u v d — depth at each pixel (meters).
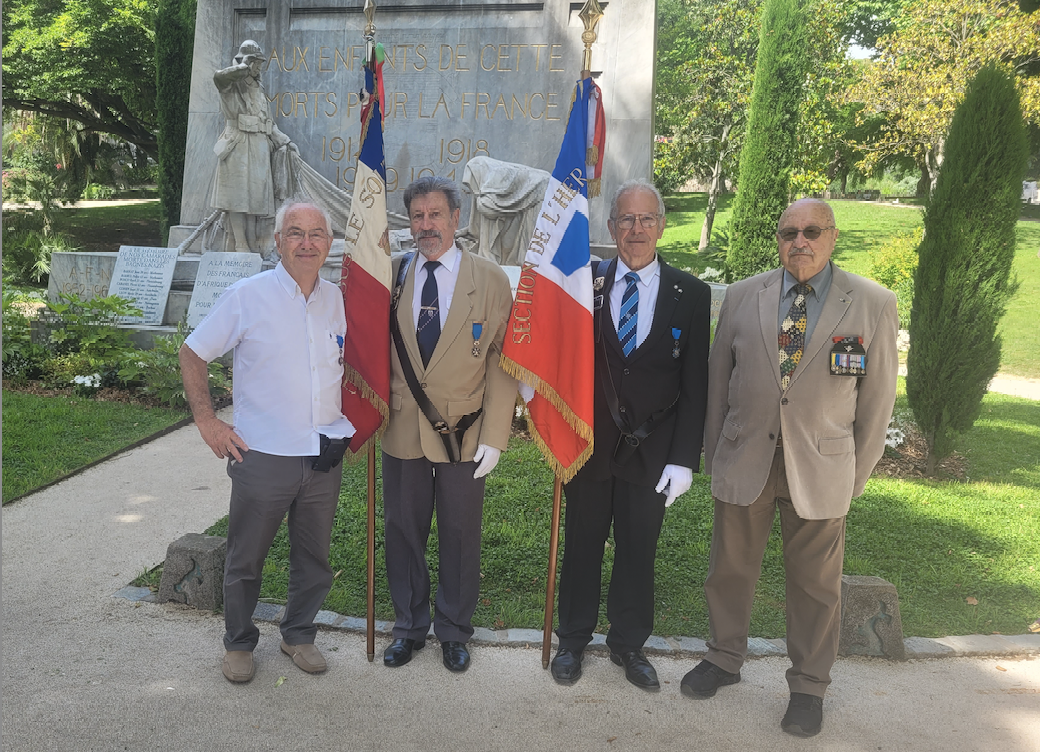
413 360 3.29
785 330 3.07
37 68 18.75
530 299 3.28
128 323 9.19
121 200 30.39
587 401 3.20
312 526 3.27
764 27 15.86
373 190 3.37
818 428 2.98
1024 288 18.20
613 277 3.35
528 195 8.43
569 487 3.39
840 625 3.51
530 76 9.25
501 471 6.05
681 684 3.27
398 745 2.84
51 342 8.65
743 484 3.08
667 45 28.38
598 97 3.40
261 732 2.88
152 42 18.75
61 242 16.67
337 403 3.30
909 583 4.56
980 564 4.87
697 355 3.24
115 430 6.81
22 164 18.81
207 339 3.12
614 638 3.40
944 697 3.30
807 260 2.96
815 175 19.69
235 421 3.21
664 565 4.64
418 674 3.33
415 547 3.44
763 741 2.95
